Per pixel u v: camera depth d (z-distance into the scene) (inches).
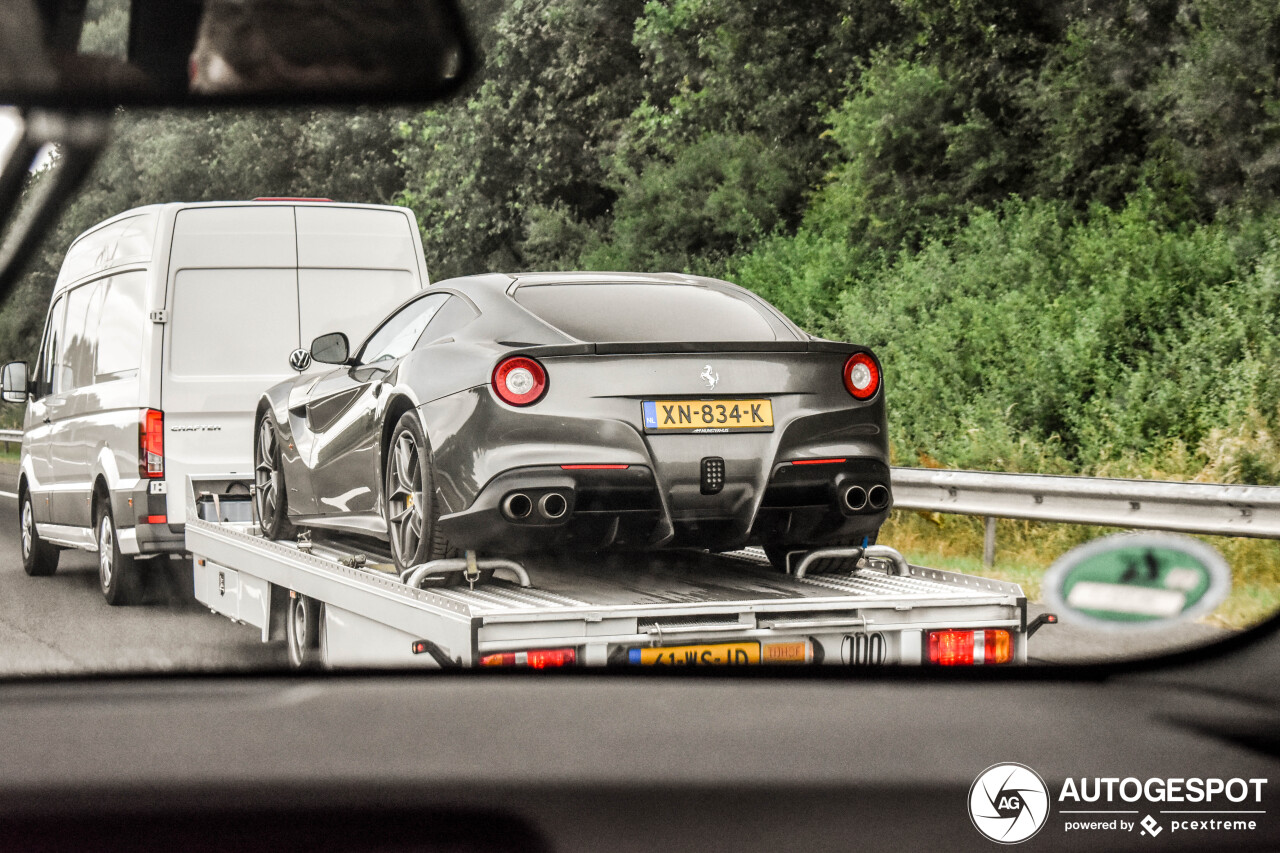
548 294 277.9
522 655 215.3
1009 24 984.3
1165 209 794.8
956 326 761.0
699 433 250.7
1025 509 450.0
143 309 461.4
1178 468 530.0
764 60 1264.8
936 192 979.3
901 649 237.9
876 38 1205.7
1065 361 667.4
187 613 436.5
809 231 1080.2
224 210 468.8
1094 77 887.7
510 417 245.3
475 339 269.1
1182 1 846.5
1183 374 609.9
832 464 258.7
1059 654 301.9
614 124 1398.9
